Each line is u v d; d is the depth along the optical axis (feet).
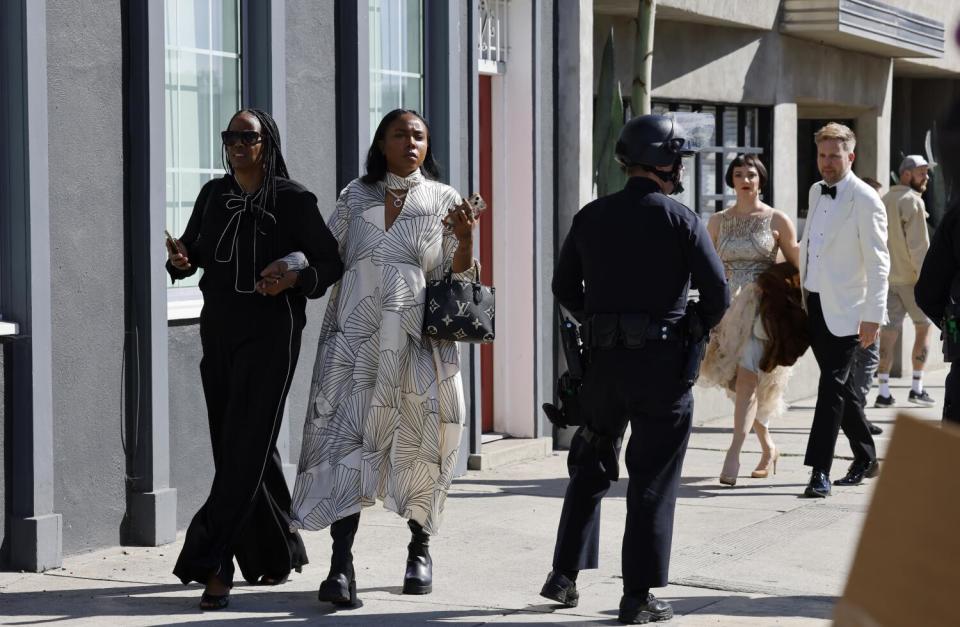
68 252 23.22
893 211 46.80
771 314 31.14
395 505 20.83
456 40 32.78
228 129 20.22
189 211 26.66
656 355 19.52
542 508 28.99
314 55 29.07
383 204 21.01
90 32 23.61
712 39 45.57
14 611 20.06
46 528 22.53
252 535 21.24
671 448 19.65
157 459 24.75
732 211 32.17
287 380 20.38
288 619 19.75
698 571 23.24
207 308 20.40
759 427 33.12
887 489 5.81
